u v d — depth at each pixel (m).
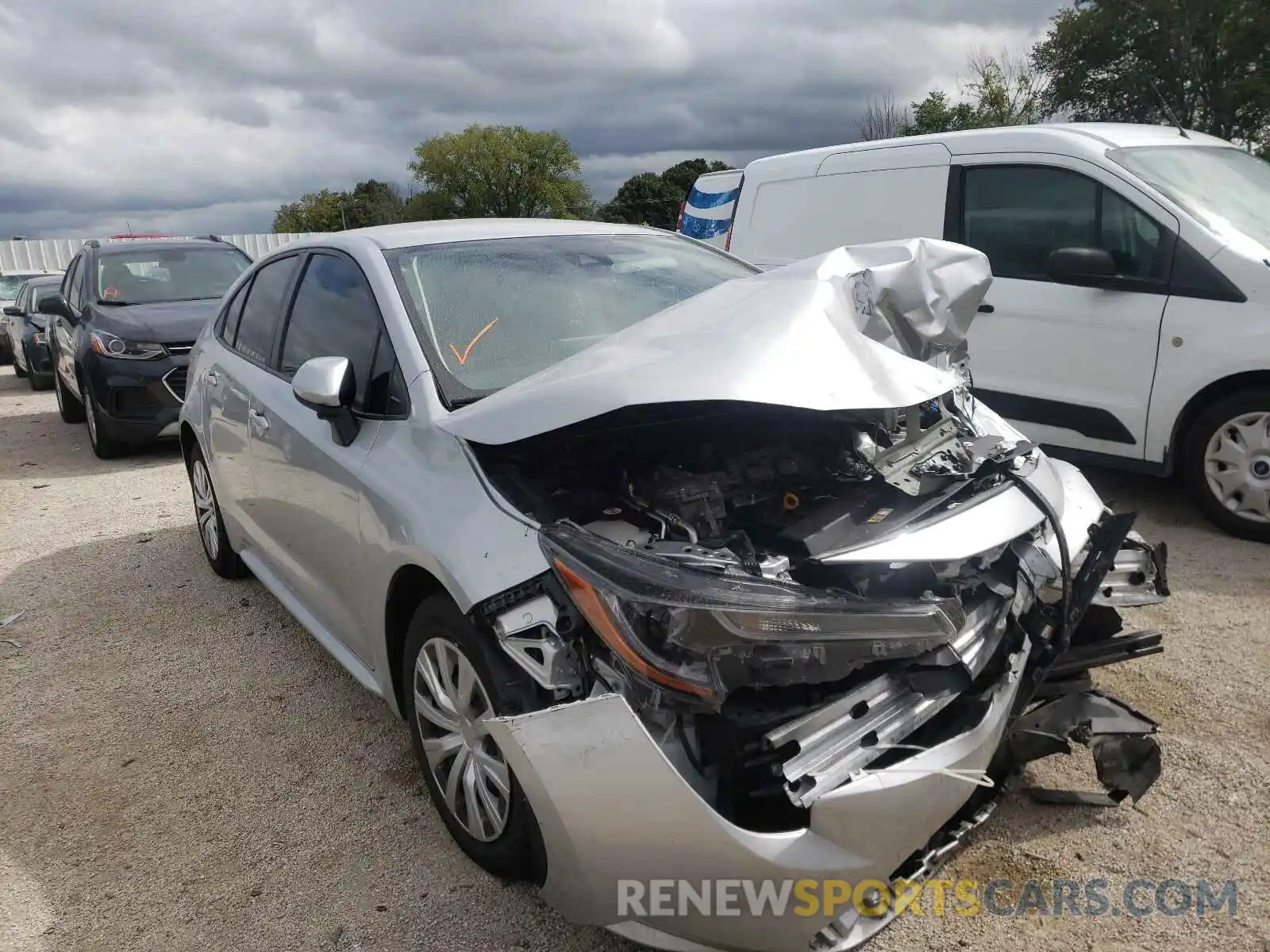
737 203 7.28
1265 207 5.28
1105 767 2.63
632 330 2.68
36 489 7.52
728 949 2.03
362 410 3.07
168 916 2.61
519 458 2.58
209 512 5.00
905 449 2.68
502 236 3.65
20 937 2.57
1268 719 3.15
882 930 2.27
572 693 2.13
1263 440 4.67
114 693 3.90
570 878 2.09
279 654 4.16
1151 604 2.95
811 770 1.98
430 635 2.59
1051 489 2.72
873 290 2.72
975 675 2.24
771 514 2.52
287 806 3.06
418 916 2.52
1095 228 5.22
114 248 9.43
